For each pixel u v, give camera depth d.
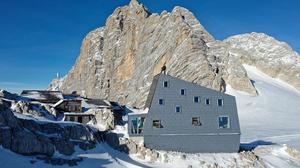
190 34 168.62
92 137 52.78
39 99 83.69
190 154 58.50
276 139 89.62
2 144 41.47
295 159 67.44
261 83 185.50
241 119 133.12
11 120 44.22
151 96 63.44
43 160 42.81
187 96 61.31
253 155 63.72
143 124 58.44
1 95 74.94
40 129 49.12
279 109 151.88
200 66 159.25
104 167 45.66
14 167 38.50
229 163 58.47
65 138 49.50
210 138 61.38
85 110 77.50
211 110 62.25
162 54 173.12
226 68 170.38
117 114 82.12
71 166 43.72
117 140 55.03
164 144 58.78
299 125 123.06
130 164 49.19
